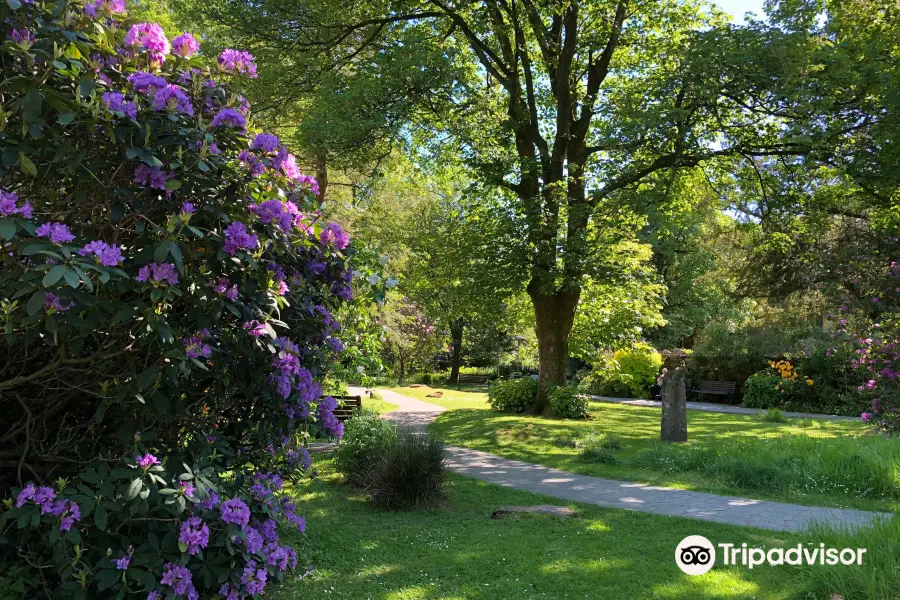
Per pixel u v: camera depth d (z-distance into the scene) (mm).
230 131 3342
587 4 14609
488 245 13820
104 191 2961
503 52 14969
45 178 2902
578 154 14969
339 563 4777
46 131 2742
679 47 12555
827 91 11320
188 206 2887
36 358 3281
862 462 7449
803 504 6727
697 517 6164
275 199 3467
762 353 21641
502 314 16766
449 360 37812
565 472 8727
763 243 16156
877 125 11352
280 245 3455
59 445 3205
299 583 4348
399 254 17516
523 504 6785
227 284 3154
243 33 12773
